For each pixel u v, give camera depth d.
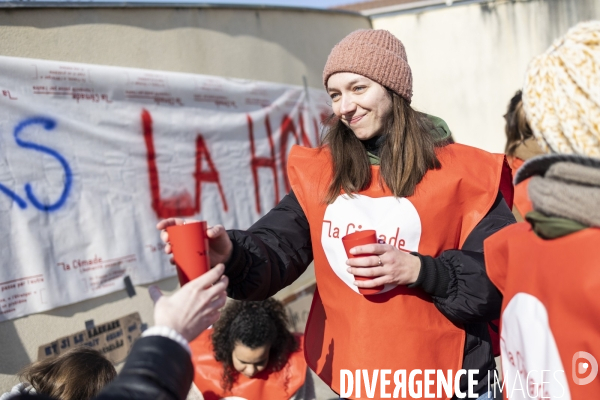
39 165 3.51
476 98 8.66
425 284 1.81
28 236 3.42
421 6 8.73
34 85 3.52
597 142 1.20
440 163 1.96
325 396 4.49
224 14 5.14
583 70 1.21
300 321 5.76
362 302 1.95
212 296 1.35
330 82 2.00
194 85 4.68
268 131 5.48
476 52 8.62
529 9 8.40
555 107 1.26
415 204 1.93
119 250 3.94
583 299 1.14
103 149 3.90
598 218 1.14
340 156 2.01
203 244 1.57
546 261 1.25
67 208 3.64
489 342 2.04
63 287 3.58
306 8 6.27
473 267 1.79
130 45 4.24
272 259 1.97
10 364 3.32
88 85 3.84
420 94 8.93
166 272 4.29
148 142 4.22
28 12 3.57
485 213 1.93
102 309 3.85
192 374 1.26
